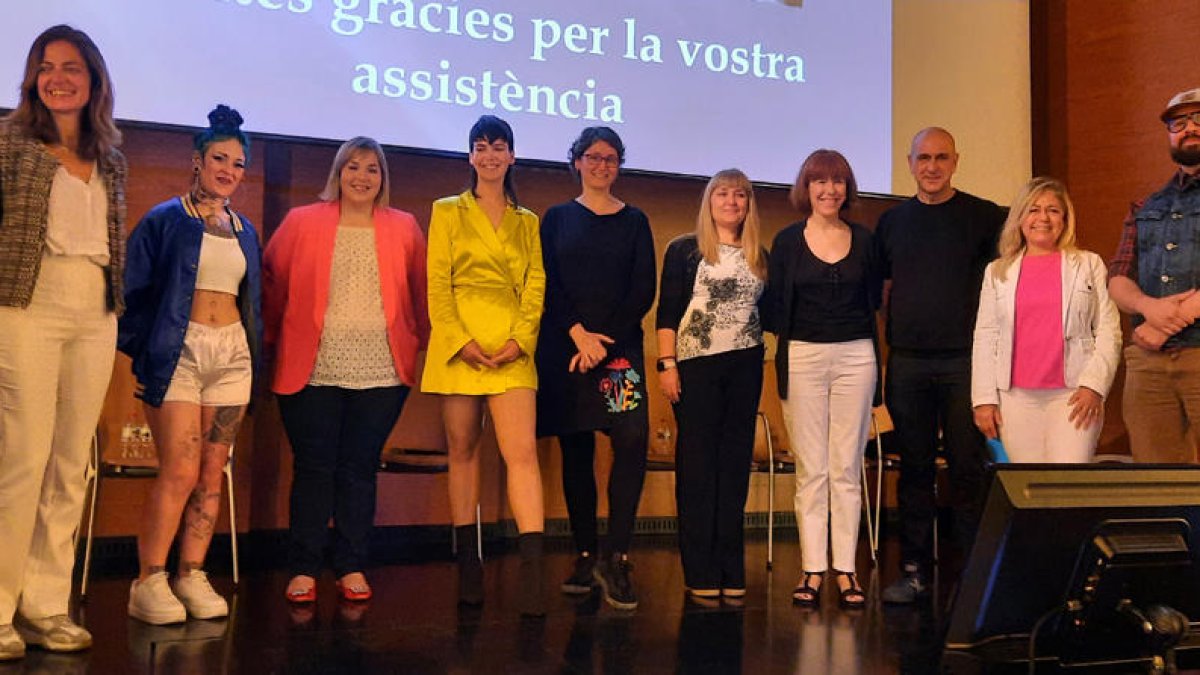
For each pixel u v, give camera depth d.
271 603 3.71
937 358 4.05
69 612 3.50
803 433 3.89
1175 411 3.93
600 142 3.86
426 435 5.32
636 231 3.89
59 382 2.96
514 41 5.07
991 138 5.90
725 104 5.42
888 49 5.73
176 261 3.33
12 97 4.29
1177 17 5.43
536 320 3.70
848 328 3.86
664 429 5.65
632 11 5.27
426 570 4.45
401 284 3.75
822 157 3.92
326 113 4.78
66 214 2.90
